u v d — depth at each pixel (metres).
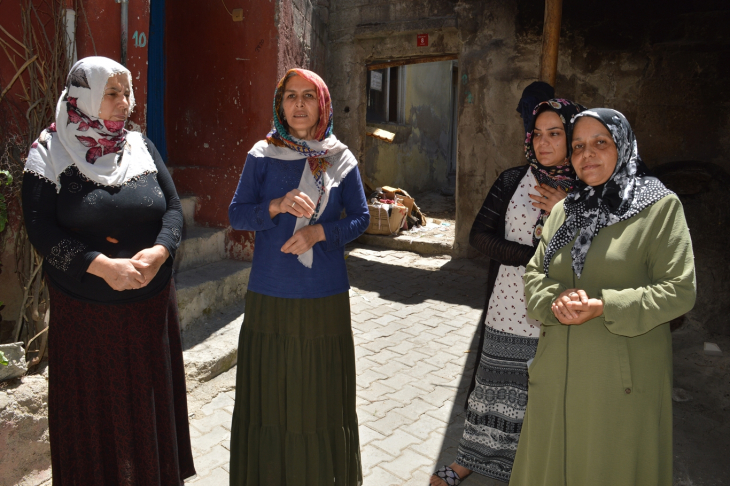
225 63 5.16
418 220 9.10
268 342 2.19
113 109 2.00
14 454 2.39
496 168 6.82
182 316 4.06
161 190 2.23
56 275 1.99
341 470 2.30
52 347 2.04
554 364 1.82
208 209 5.34
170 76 5.42
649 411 1.68
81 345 2.00
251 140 5.15
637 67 5.57
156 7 5.17
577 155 1.79
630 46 5.58
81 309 1.98
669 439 1.74
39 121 2.75
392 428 3.20
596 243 1.76
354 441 2.38
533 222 2.36
